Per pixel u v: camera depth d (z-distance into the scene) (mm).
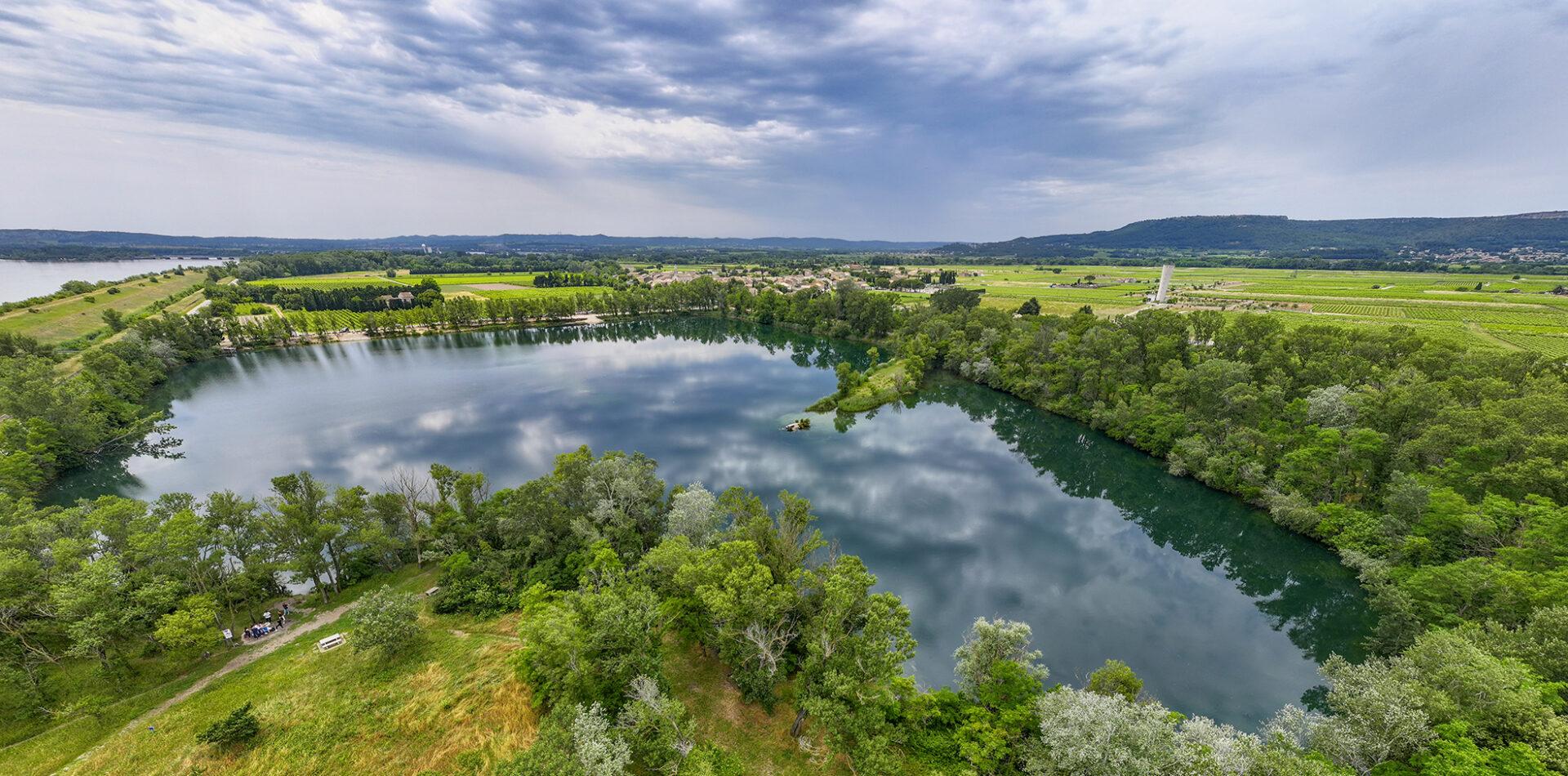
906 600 63969
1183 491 88750
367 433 117312
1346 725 35125
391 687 43625
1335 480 74438
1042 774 33656
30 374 112125
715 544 56500
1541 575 46531
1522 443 61688
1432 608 49312
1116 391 119188
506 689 42344
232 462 102938
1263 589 68562
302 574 60031
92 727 40656
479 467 100062
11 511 61844
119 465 101438
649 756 35406
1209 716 48406
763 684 42094
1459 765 29859
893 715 39562
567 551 59938
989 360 150125
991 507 87750
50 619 46500
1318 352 103562
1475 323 159125
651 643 42969
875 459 105000
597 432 117625
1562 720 30891
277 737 39000
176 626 44719
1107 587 67875
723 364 181875
